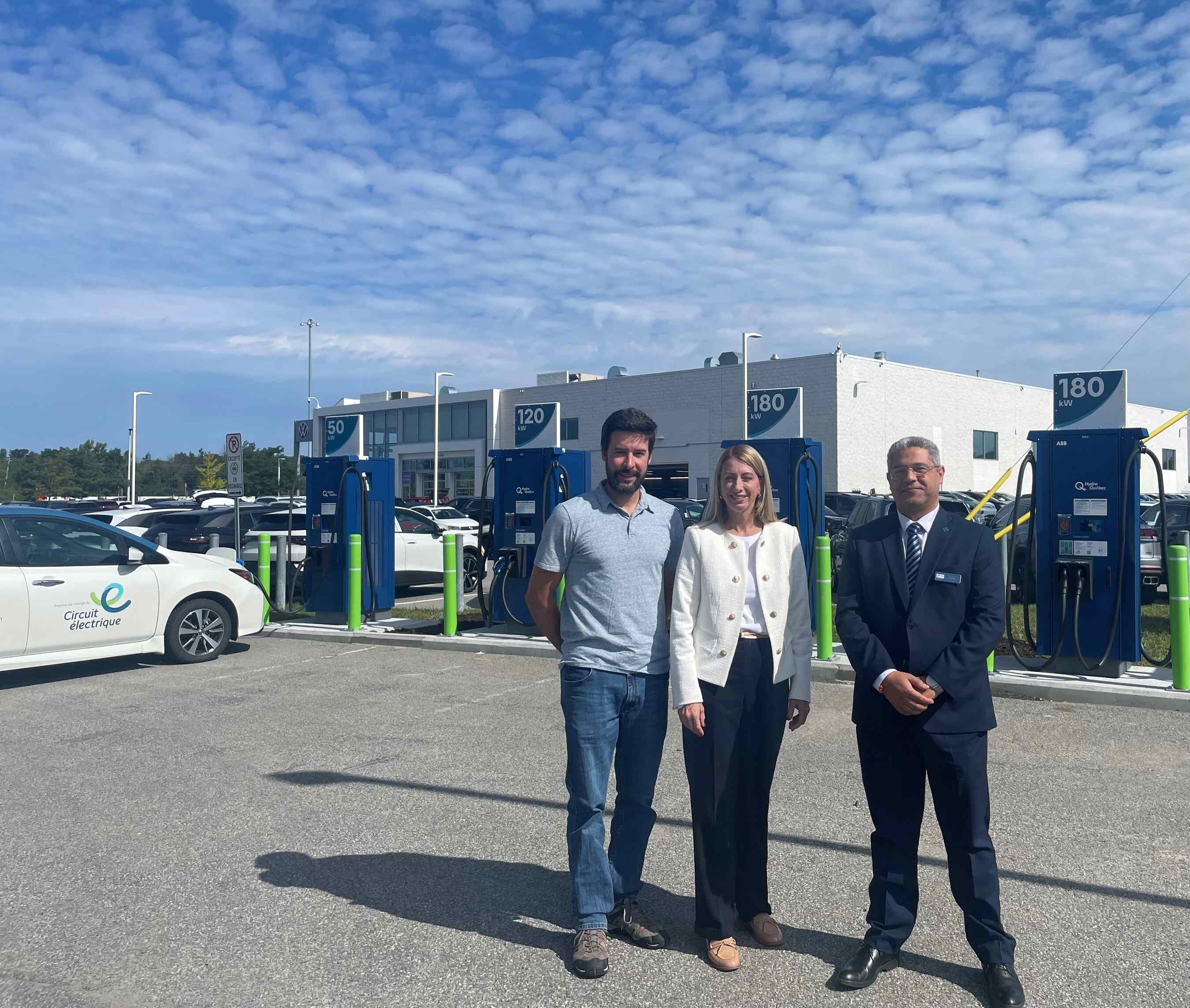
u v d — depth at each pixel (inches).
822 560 360.5
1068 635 326.3
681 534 155.8
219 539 626.2
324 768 243.3
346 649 422.6
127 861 182.7
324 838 194.5
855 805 212.2
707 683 143.9
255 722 293.0
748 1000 131.9
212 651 394.3
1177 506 593.9
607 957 139.9
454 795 221.8
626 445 149.8
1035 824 199.3
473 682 348.5
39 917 159.0
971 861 133.6
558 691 333.1
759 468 147.8
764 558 146.9
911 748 139.1
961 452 1621.6
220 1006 131.2
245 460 2719.0
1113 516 319.9
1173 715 289.3
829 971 139.9
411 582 618.2
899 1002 131.0
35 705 316.8
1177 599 303.4
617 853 151.0
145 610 371.6
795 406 439.5
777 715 146.4
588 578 149.5
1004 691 319.3
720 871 142.1
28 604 339.3
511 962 143.2
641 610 149.4
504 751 258.1
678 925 156.1
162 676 364.5
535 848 189.3
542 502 429.4
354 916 158.7
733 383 1535.4
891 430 1492.4
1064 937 149.3
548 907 162.4
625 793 151.8
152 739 273.3
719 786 142.7
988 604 135.9
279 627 466.3
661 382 1626.5
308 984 136.9
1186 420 2118.6
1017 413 1744.6
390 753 256.5
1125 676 327.0
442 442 1966.0
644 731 150.0
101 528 370.3
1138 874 173.6
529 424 444.5
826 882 171.9
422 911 160.7
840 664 347.6
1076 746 257.8
